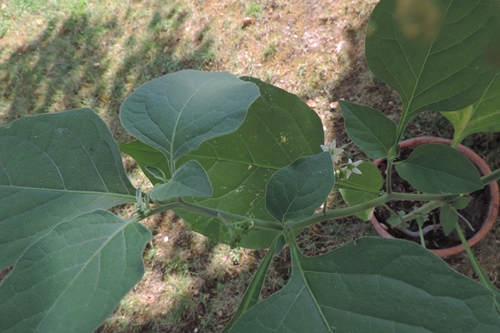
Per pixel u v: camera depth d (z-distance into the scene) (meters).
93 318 0.16
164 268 0.60
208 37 0.80
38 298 0.17
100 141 0.22
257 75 0.71
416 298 0.17
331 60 0.66
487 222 0.40
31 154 0.21
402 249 0.18
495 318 0.16
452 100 0.24
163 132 0.23
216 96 0.23
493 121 0.31
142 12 0.93
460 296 0.16
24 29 1.06
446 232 0.33
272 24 0.75
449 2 0.21
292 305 0.18
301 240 0.55
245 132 0.28
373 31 0.23
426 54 0.23
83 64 0.91
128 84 0.84
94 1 1.02
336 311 0.18
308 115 0.28
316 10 0.72
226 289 0.56
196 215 0.29
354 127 0.27
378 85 0.60
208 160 0.29
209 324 0.55
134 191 0.23
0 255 0.20
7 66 0.98
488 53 0.21
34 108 0.89
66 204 0.21
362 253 0.18
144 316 0.58
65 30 1.00
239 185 0.29
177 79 0.25
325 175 0.21
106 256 0.18
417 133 0.54
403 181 0.45
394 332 0.16
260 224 0.22
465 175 0.25
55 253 0.18
